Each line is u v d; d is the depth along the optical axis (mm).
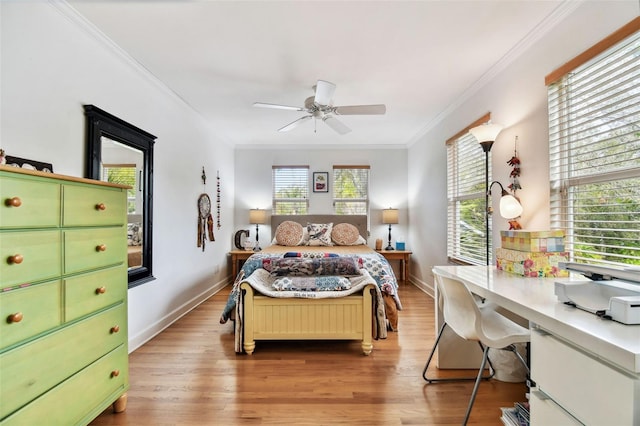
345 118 4094
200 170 4016
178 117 3389
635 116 1570
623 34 1539
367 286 2463
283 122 4227
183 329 3039
